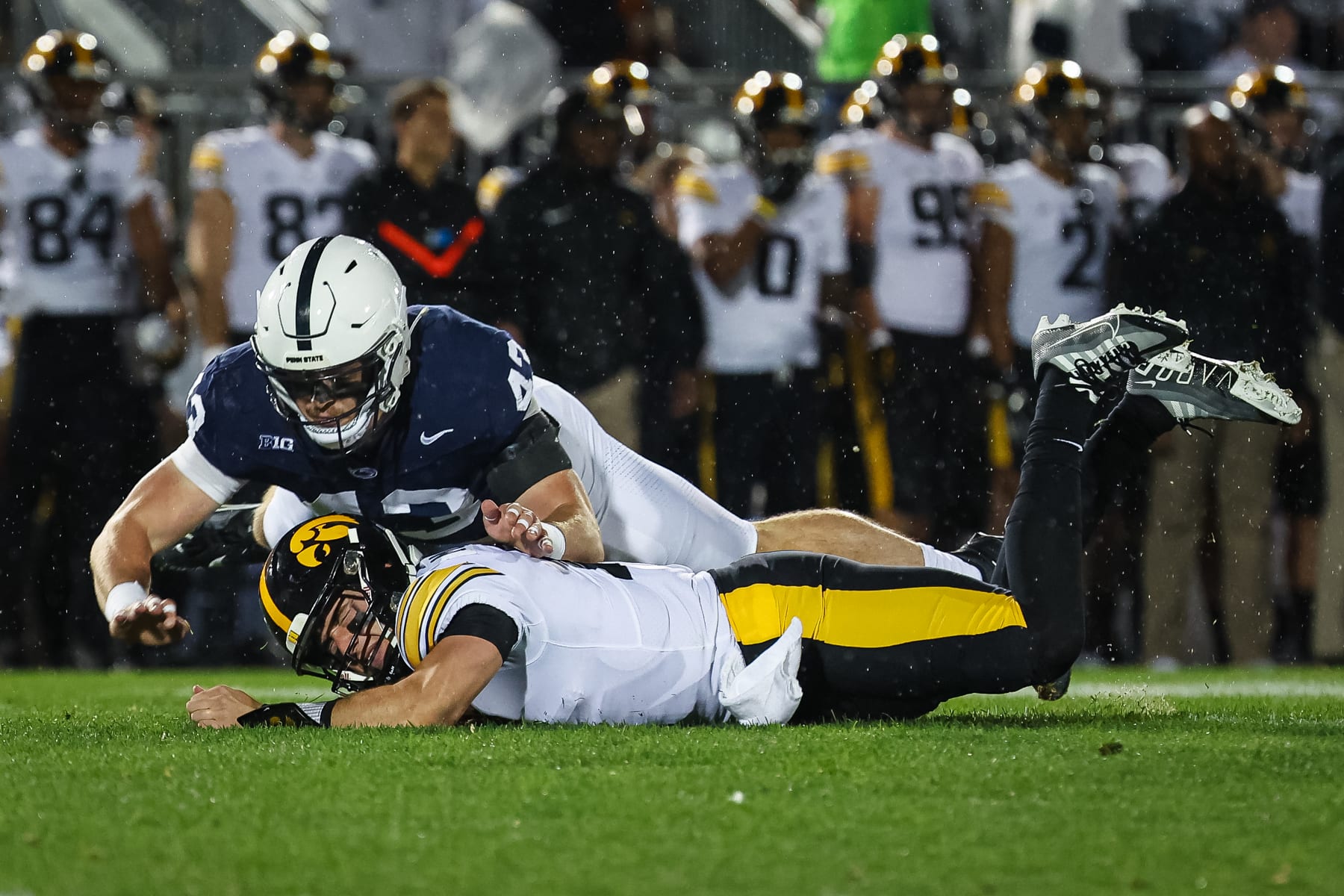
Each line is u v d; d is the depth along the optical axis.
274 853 7.13
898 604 11.07
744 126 21.84
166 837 7.43
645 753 9.40
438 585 10.62
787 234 21.58
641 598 11.00
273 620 11.09
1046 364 12.06
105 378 21.23
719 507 14.77
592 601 10.83
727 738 9.98
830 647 11.07
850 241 21.73
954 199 21.94
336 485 12.44
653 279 20.94
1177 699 15.08
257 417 12.23
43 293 21.02
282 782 8.61
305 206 21.11
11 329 21.20
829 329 21.88
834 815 7.82
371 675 11.12
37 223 20.92
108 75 21.23
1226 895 6.51
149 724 12.26
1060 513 11.41
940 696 11.19
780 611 11.13
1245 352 21.70
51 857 7.10
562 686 10.77
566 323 20.67
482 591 10.52
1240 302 21.66
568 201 20.69
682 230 21.75
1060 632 10.98
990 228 22.02
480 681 10.38
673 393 21.23
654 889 6.56
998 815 7.83
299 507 13.88
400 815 7.83
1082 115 21.98
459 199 20.70
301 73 20.88
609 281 20.69
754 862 6.98
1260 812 7.91
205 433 12.31
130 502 12.37
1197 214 21.62
